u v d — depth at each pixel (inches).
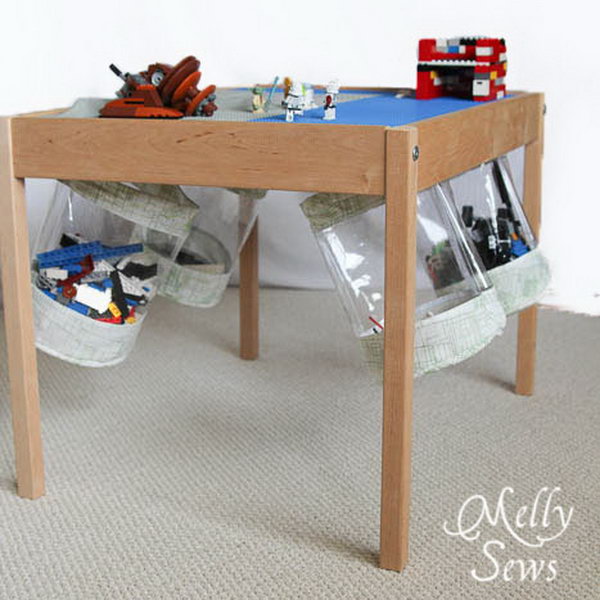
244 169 47.9
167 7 94.3
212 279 66.1
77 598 46.9
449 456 61.9
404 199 44.9
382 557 49.2
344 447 63.4
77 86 90.0
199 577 48.6
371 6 94.8
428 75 65.1
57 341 56.8
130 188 58.4
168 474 59.5
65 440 64.3
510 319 89.8
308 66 97.0
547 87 93.3
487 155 59.0
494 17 92.9
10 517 54.4
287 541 51.9
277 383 74.8
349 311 53.9
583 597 47.2
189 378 75.7
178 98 52.6
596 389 73.5
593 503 56.1
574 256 96.1
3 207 53.0
